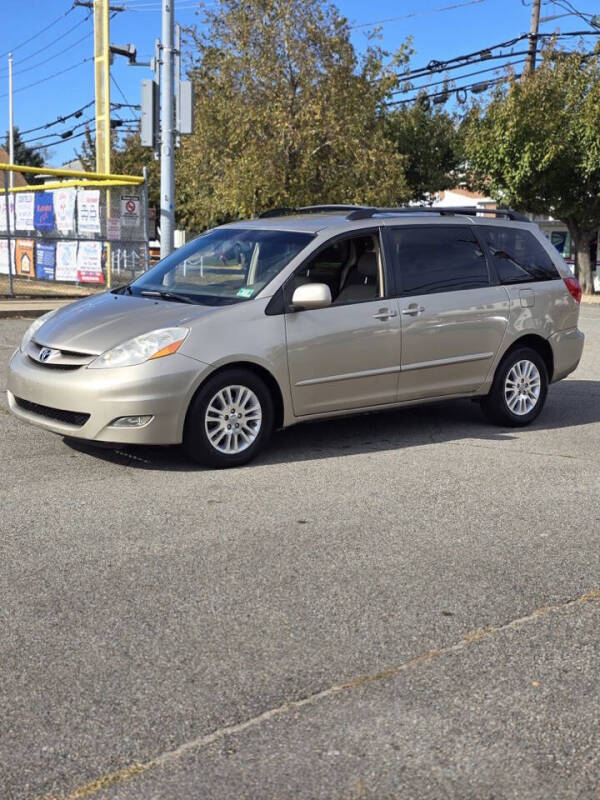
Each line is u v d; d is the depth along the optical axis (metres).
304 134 25.81
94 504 5.35
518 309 7.78
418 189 39.53
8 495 5.48
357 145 26.67
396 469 6.38
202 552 4.61
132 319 6.23
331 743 2.92
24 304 16.50
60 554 4.53
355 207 7.59
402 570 4.45
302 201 26.59
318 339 6.55
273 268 6.60
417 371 7.17
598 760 2.87
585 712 3.16
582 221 29.33
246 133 26.91
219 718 3.05
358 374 6.81
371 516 5.29
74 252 20.17
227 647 3.57
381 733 2.98
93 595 4.04
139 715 3.06
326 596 4.10
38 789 2.66
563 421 8.30
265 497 5.61
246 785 2.70
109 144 22.30
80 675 3.32
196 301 6.49
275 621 3.82
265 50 26.41
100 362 5.90
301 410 6.61
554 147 26.30
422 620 3.88
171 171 15.55
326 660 3.49
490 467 6.51
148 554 4.56
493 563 4.59
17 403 6.51
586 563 4.62
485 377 7.66
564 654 3.60
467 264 7.57
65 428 6.02
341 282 6.80
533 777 2.77
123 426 5.87
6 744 2.88
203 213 30.48
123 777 2.72
